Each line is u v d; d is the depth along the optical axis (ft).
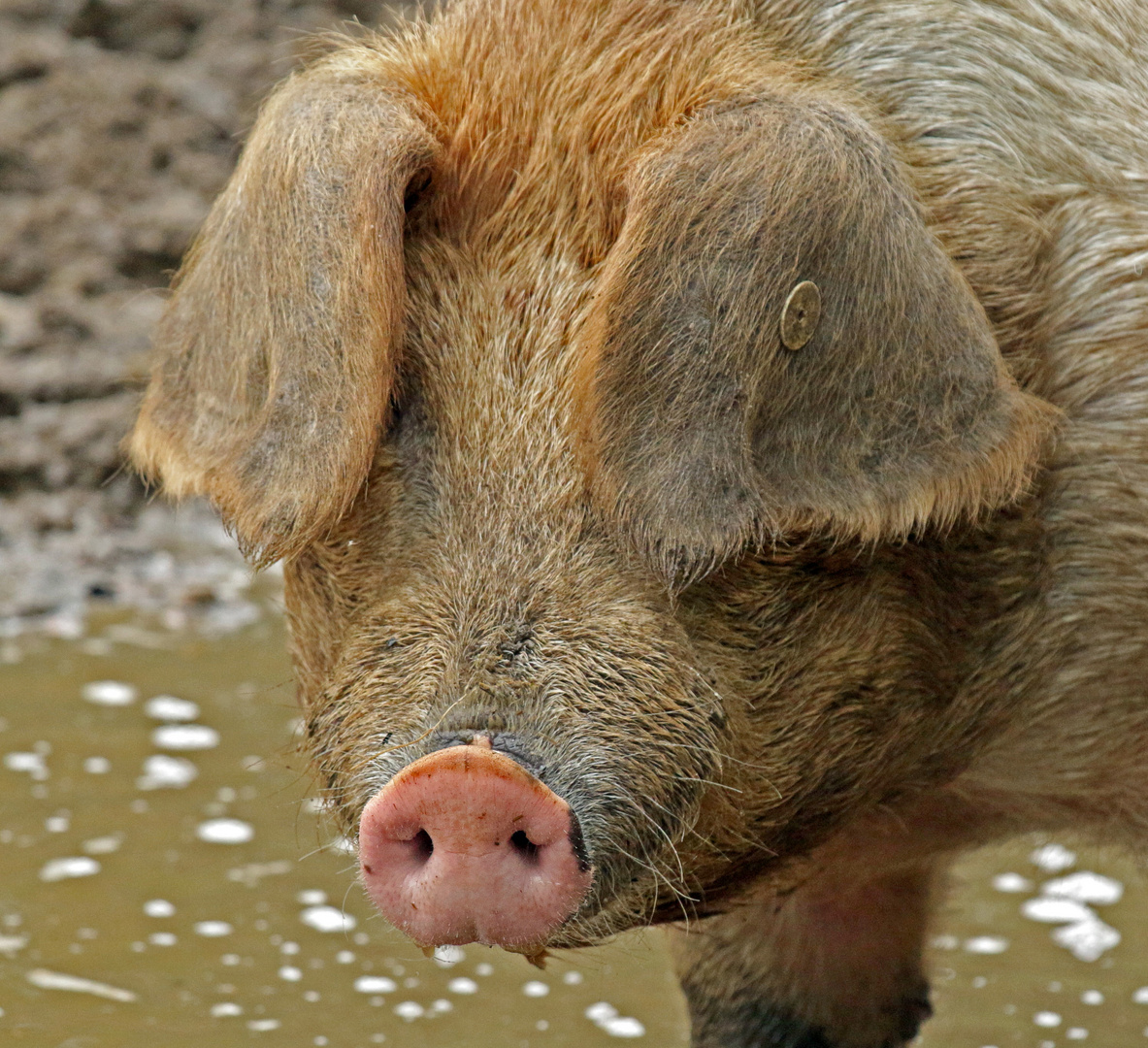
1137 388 50.08
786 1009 61.26
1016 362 49.37
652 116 46.73
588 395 42.73
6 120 136.26
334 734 43.34
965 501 44.29
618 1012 65.72
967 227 49.14
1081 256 50.34
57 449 114.01
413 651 42.80
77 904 71.41
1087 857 72.74
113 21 146.30
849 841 53.36
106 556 107.55
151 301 126.72
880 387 43.88
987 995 66.64
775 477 43.11
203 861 74.90
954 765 51.11
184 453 46.57
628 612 42.93
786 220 43.06
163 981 66.44
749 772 46.37
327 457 43.14
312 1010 64.90
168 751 83.82
